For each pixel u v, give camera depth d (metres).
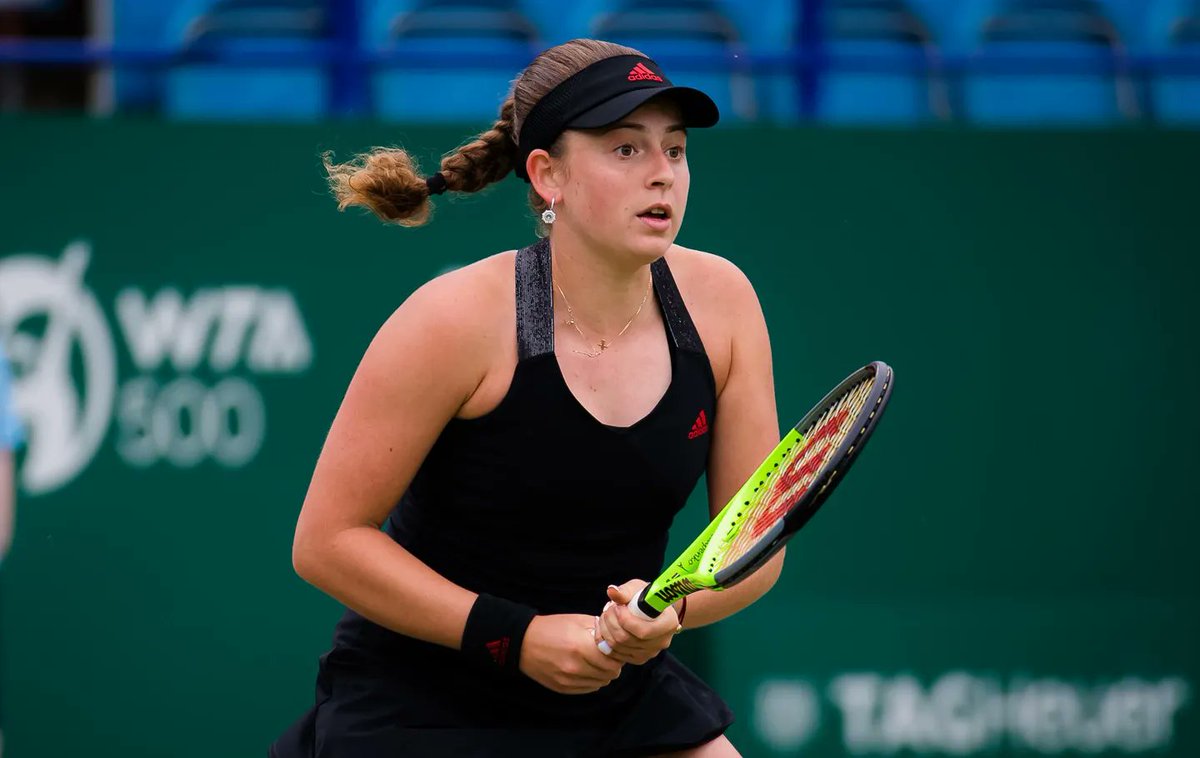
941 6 23.80
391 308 19.41
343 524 9.33
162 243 19.19
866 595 19.86
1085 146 20.33
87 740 18.98
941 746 19.73
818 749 19.56
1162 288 20.42
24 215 19.06
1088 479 20.25
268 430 19.20
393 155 9.91
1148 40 23.95
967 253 20.19
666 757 10.51
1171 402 20.39
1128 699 20.08
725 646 19.59
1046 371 20.25
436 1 23.27
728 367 9.95
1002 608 20.00
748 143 19.94
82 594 19.02
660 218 9.10
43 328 19.06
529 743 9.85
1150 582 20.27
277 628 19.17
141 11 22.69
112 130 19.12
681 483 9.64
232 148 19.27
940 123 20.20
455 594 9.30
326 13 22.72
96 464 19.06
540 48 21.02
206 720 19.08
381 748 9.70
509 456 9.30
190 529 19.11
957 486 20.08
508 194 19.62
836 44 23.61
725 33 23.34
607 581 9.80
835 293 20.03
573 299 9.45
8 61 20.06
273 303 19.28
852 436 7.86
